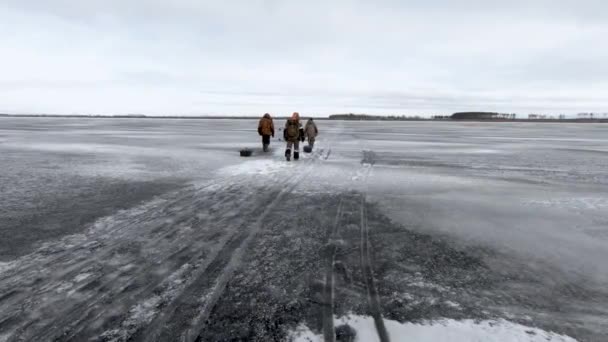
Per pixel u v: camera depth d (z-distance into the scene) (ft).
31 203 20.49
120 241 14.42
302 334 8.39
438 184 27.30
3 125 189.06
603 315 9.24
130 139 79.66
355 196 22.97
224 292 10.33
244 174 31.30
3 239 14.57
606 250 13.79
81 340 8.16
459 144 71.56
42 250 13.43
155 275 11.39
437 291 10.50
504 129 189.16
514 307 9.63
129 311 9.32
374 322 8.90
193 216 18.08
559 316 9.20
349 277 11.37
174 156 45.27
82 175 30.32
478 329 8.61
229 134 105.29
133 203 20.68
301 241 14.58
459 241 14.75
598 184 27.71
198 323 8.80
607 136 114.52
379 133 121.19
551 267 12.20
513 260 12.80
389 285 10.85
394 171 33.76
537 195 23.65
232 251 13.43
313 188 25.45
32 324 8.75
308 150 50.08
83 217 17.76
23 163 37.60
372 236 15.30
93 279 11.11
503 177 30.81
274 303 9.76
